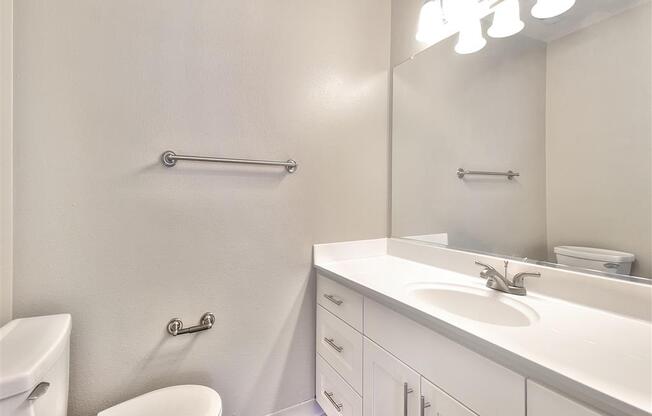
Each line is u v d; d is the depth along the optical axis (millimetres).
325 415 1405
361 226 1546
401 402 915
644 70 769
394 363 939
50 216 927
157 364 1095
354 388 1140
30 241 903
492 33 1145
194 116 1134
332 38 1440
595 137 864
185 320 1138
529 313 861
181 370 1138
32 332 804
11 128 864
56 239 937
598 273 860
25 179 893
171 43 1088
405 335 896
